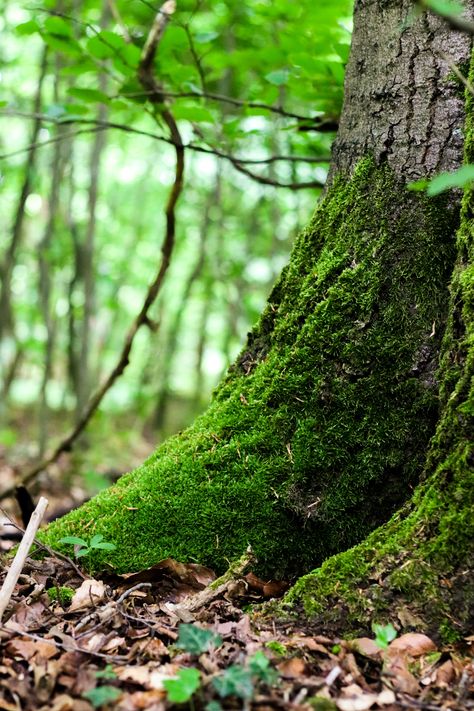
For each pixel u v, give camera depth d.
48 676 1.53
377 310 2.11
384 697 1.52
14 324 10.58
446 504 1.81
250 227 9.59
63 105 3.02
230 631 1.77
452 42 2.11
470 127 2.03
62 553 2.18
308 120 3.14
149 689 1.52
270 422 2.19
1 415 9.08
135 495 2.25
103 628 1.79
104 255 12.27
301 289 2.30
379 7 2.23
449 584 1.74
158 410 10.79
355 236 2.18
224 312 12.44
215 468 2.21
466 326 1.92
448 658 1.66
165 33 2.95
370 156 2.21
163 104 3.09
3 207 10.28
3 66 7.11
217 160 8.06
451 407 1.88
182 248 12.24
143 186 12.04
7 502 5.30
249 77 5.24
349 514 2.08
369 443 2.07
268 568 2.09
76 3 5.21
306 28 3.44
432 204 2.10
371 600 1.78
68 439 3.89
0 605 1.72
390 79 2.18
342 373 2.11
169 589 2.06
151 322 3.71
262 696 1.45
